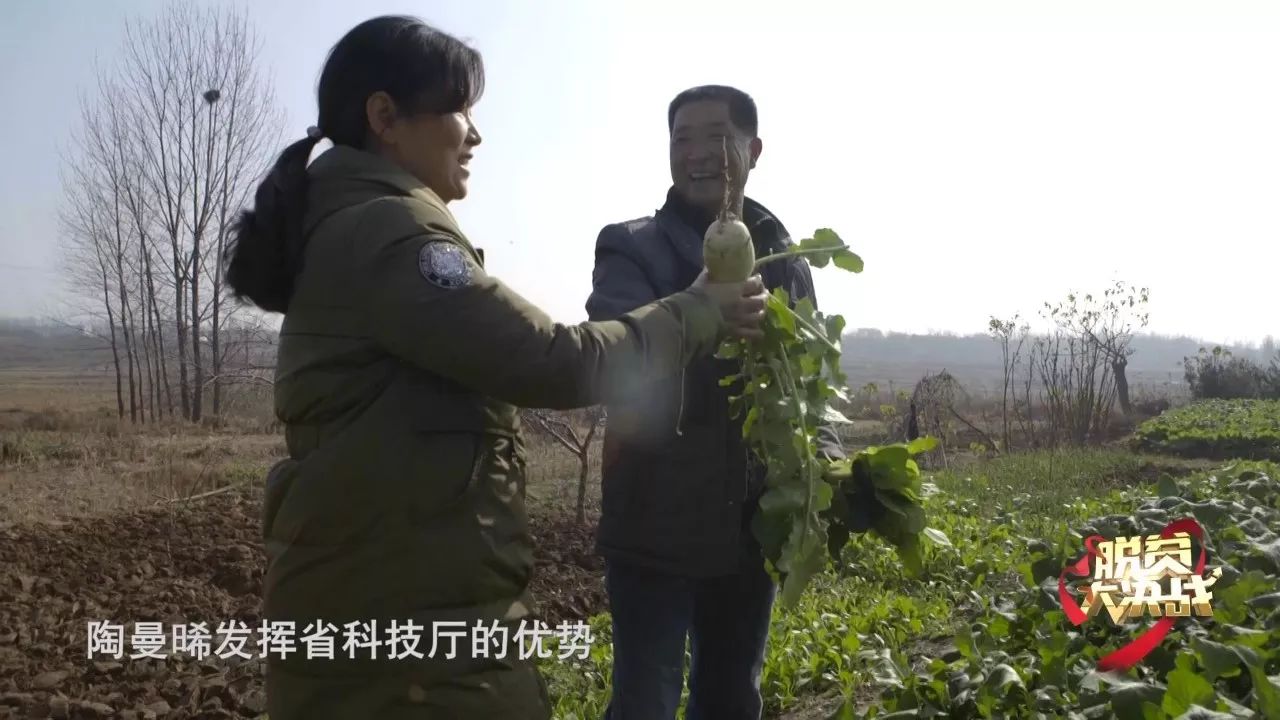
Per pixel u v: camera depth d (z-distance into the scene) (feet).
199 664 17.15
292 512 5.20
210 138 72.18
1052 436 49.62
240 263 5.57
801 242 7.84
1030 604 12.85
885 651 12.71
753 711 9.14
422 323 5.01
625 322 5.72
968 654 10.91
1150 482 38.83
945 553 20.26
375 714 5.09
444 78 5.82
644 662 8.25
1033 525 24.91
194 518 30.25
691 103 8.61
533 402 5.26
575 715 12.74
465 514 5.26
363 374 5.19
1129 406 74.64
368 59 5.72
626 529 8.27
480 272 5.26
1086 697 9.14
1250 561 11.87
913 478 7.62
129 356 71.41
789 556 6.83
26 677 16.56
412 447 5.14
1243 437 50.57
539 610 19.92
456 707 5.13
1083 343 55.52
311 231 5.41
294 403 5.32
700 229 8.79
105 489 36.86
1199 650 8.59
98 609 21.13
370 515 5.08
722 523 8.21
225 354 61.26
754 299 6.46
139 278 72.95
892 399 73.10
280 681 5.34
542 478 38.17
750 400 7.52
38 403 87.40
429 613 5.12
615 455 8.31
